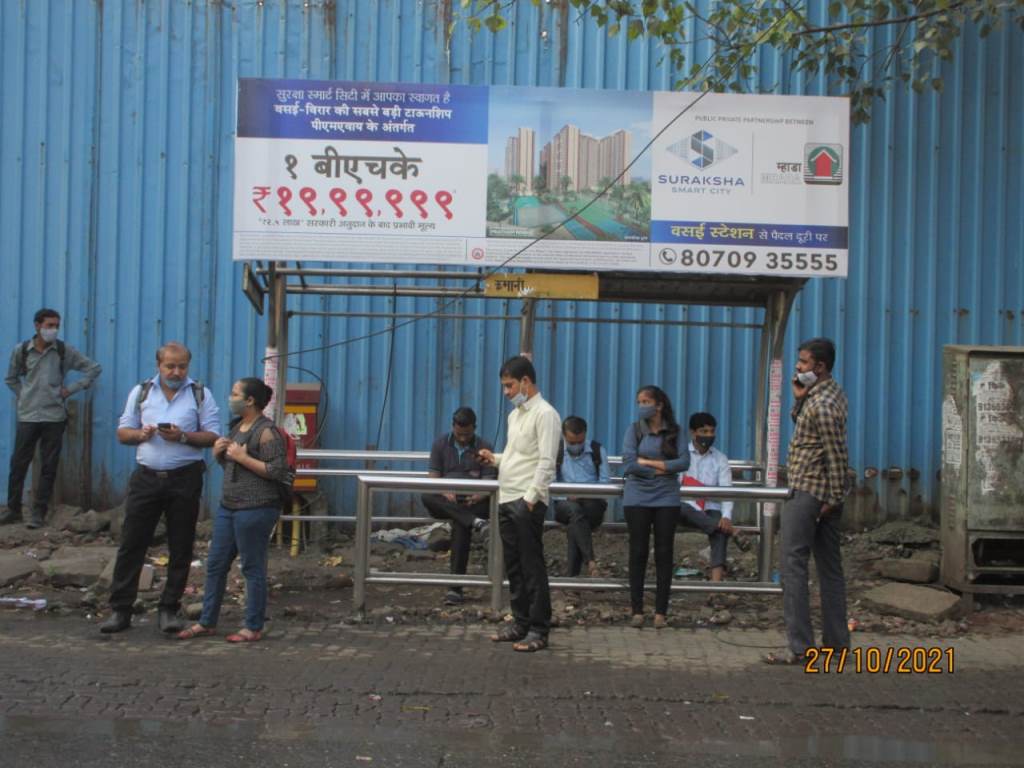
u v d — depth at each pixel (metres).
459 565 7.66
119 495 9.55
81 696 5.34
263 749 4.71
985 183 9.78
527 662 6.14
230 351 9.60
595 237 7.29
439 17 9.62
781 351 7.95
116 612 6.57
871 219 9.75
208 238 9.62
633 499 7.00
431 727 5.05
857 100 9.35
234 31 9.59
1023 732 5.17
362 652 6.28
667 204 7.30
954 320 9.74
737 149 7.31
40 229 9.55
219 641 6.46
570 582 7.17
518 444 6.45
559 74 9.66
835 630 6.29
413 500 9.63
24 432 9.18
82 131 9.55
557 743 4.89
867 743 4.99
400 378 9.67
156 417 6.44
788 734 5.09
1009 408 7.55
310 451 8.24
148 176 9.59
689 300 8.23
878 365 9.71
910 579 8.23
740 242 7.31
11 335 9.54
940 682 5.90
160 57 9.59
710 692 5.66
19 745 4.68
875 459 9.67
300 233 7.20
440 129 7.24
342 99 7.19
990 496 7.54
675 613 7.39
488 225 7.26
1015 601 7.89
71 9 9.53
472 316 8.74
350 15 9.60
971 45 9.78
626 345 9.72
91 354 9.57
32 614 7.11
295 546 8.85
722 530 7.80
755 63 9.75
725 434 9.69
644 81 9.69
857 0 8.85
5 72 9.52
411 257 7.25
